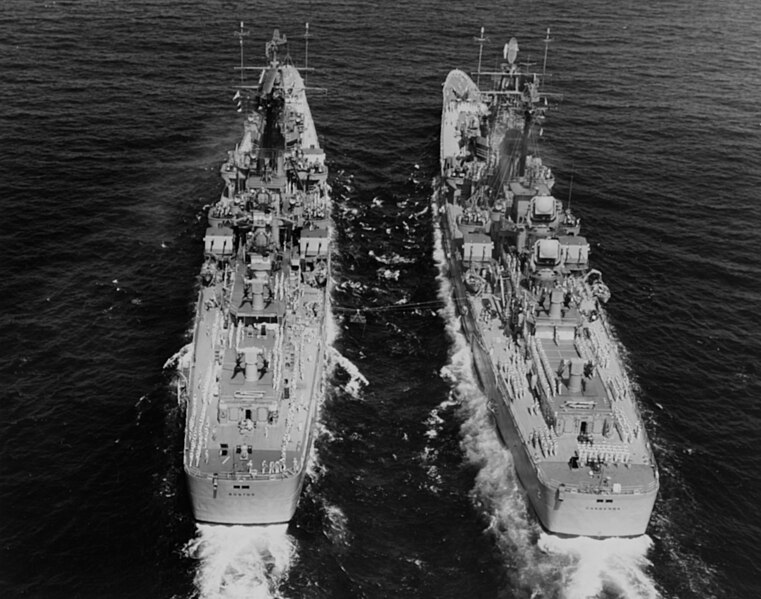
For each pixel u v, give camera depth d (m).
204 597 63.25
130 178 119.31
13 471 72.88
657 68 159.75
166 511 70.44
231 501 68.00
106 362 86.00
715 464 75.94
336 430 80.19
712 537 69.44
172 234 107.56
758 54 168.12
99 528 68.44
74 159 122.44
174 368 85.62
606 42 172.38
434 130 137.25
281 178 103.56
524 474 73.44
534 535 70.38
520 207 96.25
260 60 158.75
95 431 77.56
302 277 94.75
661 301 97.00
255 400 73.19
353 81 151.88
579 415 73.56
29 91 141.25
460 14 186.62
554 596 64.62
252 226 92.62
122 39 165.62
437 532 70.31
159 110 138.75
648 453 72.69
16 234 104.75
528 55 162.75
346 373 87.69
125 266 100.88
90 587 63.62
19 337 88.38
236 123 136.00
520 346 84.81
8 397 80.62
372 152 130.62
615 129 135.25
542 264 85.81
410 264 106.69
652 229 109.88
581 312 88.81
